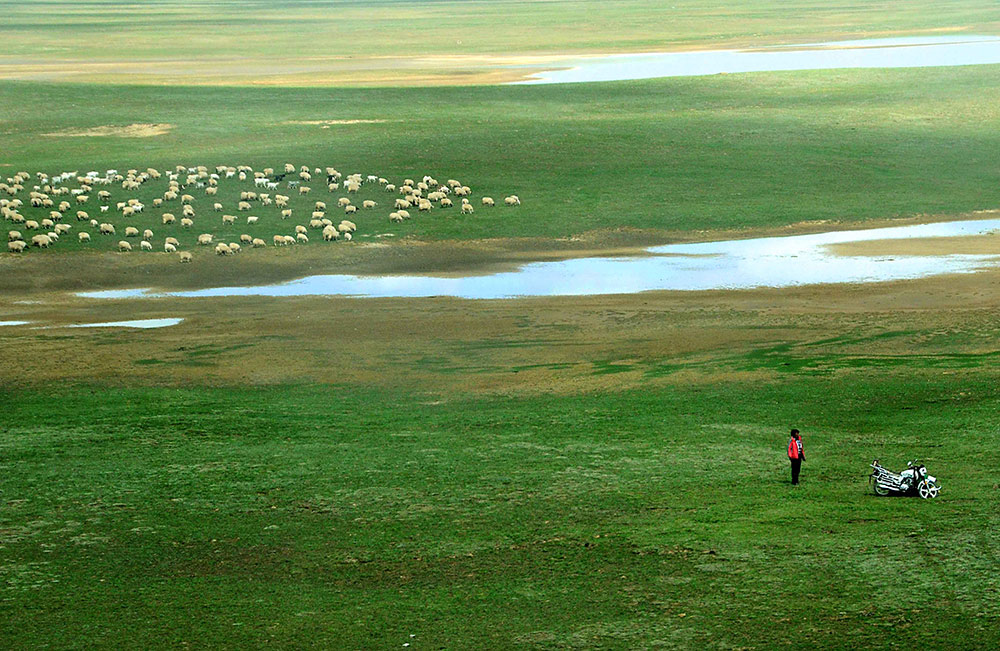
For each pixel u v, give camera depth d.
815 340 82.38
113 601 38.59
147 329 93.31
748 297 101.31
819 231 132.75
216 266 117.38
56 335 91.44
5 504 50.09
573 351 82.81
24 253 120.81
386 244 126.44
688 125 197.62
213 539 44.88
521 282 110.50
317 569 41.06
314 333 90.56
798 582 36.94
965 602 34.41
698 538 41.84
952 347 77.44
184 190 151.50
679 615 35.03
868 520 42.66
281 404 69.44
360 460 55.94
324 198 148.50
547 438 59.00
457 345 85.75
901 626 33.09
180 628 35.97
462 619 35.72
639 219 138.12
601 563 40.03
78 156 184.50
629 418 62.47
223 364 81.00
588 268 116.38
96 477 53.97
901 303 96.75
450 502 48.50
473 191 153.88
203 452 58.31
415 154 177.00
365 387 73.94
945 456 51.25
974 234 129.00
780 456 53.41
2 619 37.19
